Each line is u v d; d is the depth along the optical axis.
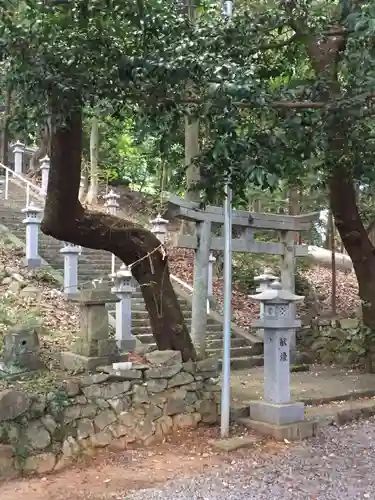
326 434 6.28
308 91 4.86
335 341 10.71
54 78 4.53
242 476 4.95
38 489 4.53
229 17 5.41
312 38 6.19
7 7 4.65
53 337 8.01
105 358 6.03
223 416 6.04
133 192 22.58
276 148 4.29
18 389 4.99
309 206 14.20
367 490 4.65
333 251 12.77
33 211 10.96
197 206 7.33
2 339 7.25
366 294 9.64
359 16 4.04
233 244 9.16
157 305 6.46
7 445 4.71
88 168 20.17
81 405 5.28
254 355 10.27
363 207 12.23
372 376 9.22
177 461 5.31
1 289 9.78
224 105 4.00
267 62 6.66
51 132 5.32
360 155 5.76
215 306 11.92
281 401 6.25
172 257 15.55
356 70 4.96
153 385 5.88
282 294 6.19
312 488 4.69
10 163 23.30
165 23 4.70
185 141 9.77
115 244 6.27
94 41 4.59
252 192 12.60
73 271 10.20
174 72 4.27
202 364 6.36
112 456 5.33
